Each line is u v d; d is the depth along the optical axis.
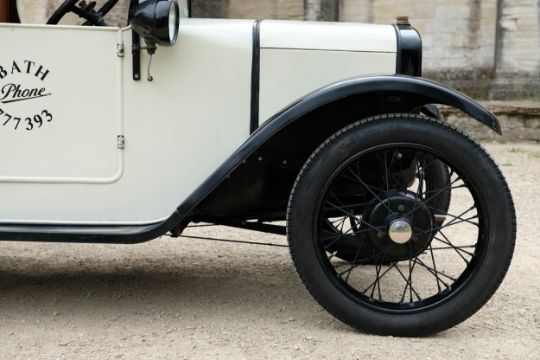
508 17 10.46
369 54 2.78
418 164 3.29
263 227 3.13
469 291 2.55
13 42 2.68
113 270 3.59
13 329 2.71
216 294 3.20
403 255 2.62
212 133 2.78
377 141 2.52
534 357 2.48
